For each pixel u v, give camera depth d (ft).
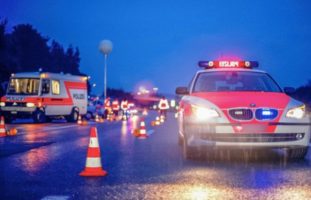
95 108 120.37
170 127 75.56
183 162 30.22
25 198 19.94
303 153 30.60
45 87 88.74
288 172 25.99
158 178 24.39
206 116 29.48
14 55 191.62
